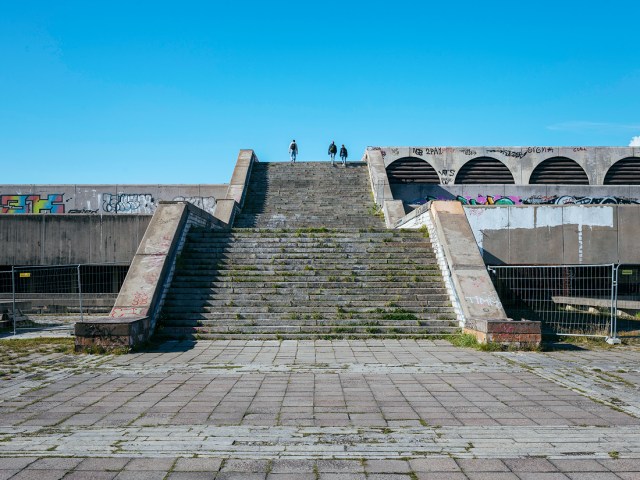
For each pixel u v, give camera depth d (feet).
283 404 22.38
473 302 40.60
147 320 38.32
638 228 58.44
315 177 86.12
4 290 64.69
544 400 23.09
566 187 87.61
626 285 61.05
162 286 43.47
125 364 31.01
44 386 25.63
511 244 58.65
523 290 58.23
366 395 23.95
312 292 45.19
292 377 27.68
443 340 39.19
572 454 16.57
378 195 75.20
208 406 22.06
